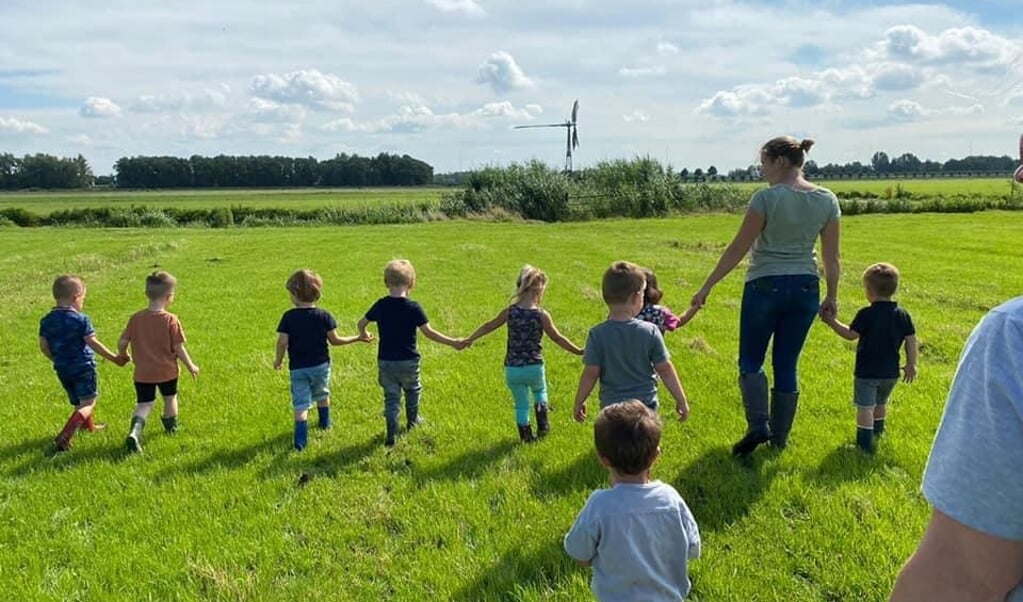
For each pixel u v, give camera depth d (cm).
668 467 544
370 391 788
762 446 582
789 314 552
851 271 1812
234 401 764
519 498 501
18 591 402
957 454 119
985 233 2895
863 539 427
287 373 878
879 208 4375
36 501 520
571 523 459
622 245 2533
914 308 1305
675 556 312
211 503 508
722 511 470
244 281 1722
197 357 968
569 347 637
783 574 394
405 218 4284
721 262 556
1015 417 112
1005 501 113
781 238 537
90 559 435
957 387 124
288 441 639
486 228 3566
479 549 434
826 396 730
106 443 641
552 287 1541
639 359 509
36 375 900
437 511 486
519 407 629
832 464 545
